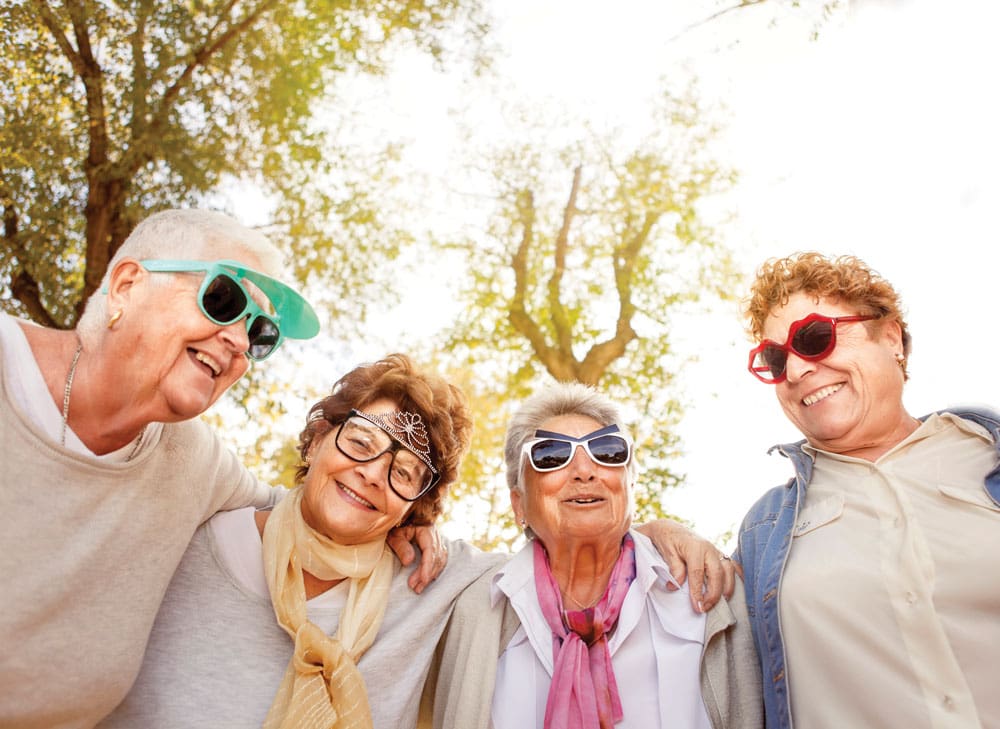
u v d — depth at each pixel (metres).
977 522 2.10
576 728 2.37
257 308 2.16
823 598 2.21
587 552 2.66
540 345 11.38
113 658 2.06
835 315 2.43
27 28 6.90
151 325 1.99
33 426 1.89
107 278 2.04
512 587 2.70
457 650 2.67
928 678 2.00
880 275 2.54
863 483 2.35
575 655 2.48
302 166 8.66
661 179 11.25
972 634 2.00
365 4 8.52
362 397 2.60
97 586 2.03
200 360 2.09
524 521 2.89
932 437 2.34
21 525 1.87
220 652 2.39
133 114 7.36
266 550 2.53
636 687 2.53
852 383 2.38
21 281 7.25
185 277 2.03
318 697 2.27
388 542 2.78
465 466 10.92
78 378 2.01
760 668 2.51
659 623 2.61
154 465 2.16
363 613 2.53
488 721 2.51
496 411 11.62
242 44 7.91
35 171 7.04
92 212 7.34
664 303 11.36
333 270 9.30
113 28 7.25
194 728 2.25
